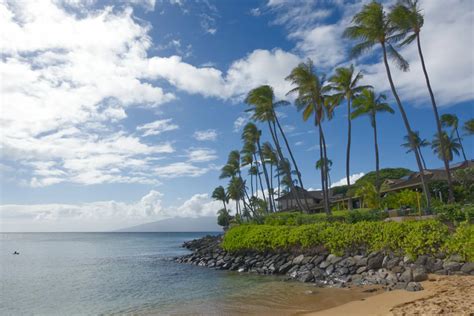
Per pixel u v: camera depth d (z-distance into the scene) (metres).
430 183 41.31
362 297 17.05
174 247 85.38
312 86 39.31
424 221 22.03
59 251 71.38
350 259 24.09
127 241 132.88
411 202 35.34
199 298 20.02
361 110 44.41
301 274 25.25
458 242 19.59
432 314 12.09
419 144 67.69
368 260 22.95
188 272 33.34
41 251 71.44
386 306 14.38
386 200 37.59
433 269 19.94
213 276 29.41
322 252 26.94
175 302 19.38
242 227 40.06
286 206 81.19
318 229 28.14
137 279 29.66
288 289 20.67
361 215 29.38
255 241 34.41
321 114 40.06
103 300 21.19
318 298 17.66
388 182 53.69
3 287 26.62
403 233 21.98
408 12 31.03
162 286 25.45
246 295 19.78
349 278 22.08
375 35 32.25
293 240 29.41
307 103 41.78
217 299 19.27
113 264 43.31
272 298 18.44
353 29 33.06
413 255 20.95
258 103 46.19
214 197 104.38
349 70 41.00
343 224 27.08
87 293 23.73
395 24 32.06
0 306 20.16
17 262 47.03
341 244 25.45
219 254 41.56
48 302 21.06
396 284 18.72
